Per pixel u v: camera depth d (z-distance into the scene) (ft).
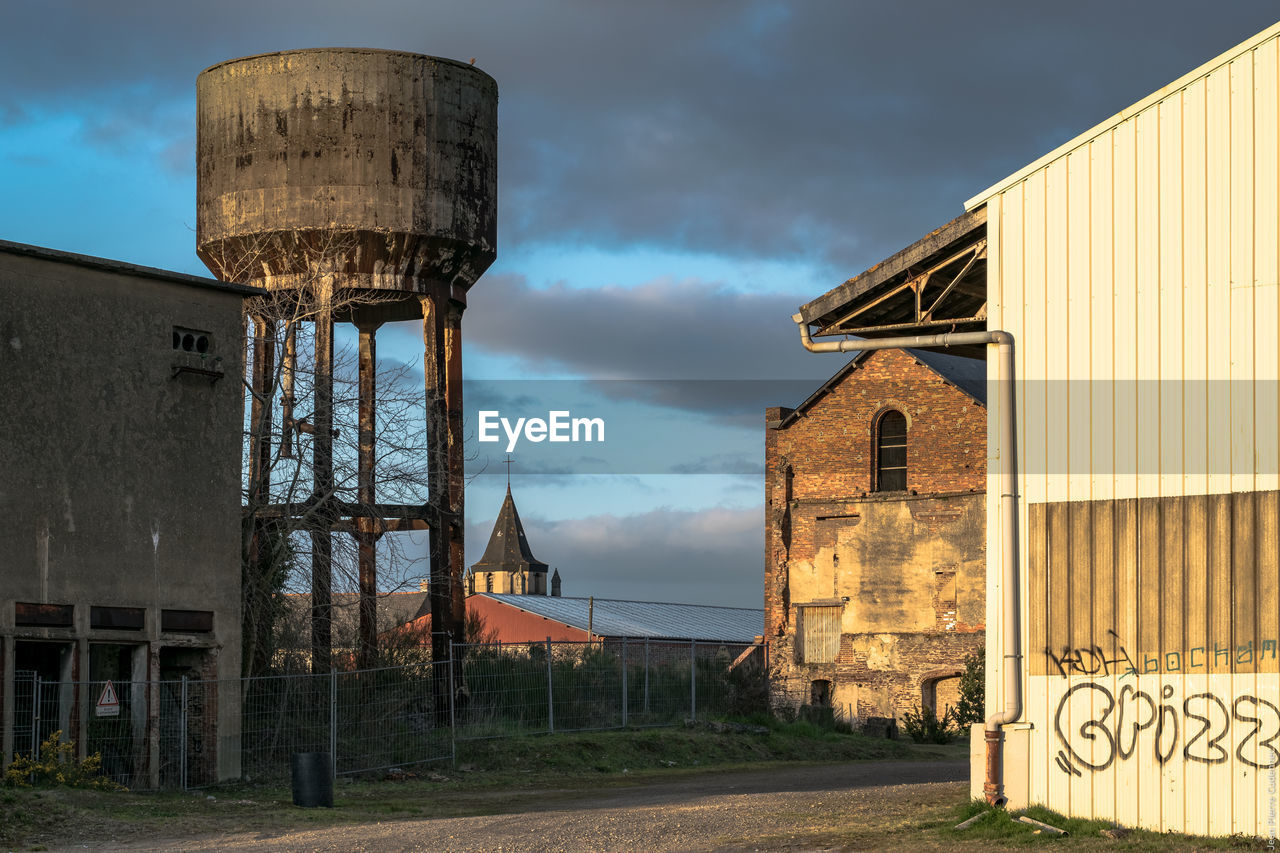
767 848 40.78
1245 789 37.99
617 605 237.25
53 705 62.85
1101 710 41.52
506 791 68.49
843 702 135.03
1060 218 43.88
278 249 85.71
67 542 63.10
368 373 99.19
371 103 86.69
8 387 61.98
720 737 92.07
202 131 89.04
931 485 133.28
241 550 73.67
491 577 433.89
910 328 50.16
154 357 67.72
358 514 84.33
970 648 128.57
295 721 75.77
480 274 93.20
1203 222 40.01
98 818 51.98
